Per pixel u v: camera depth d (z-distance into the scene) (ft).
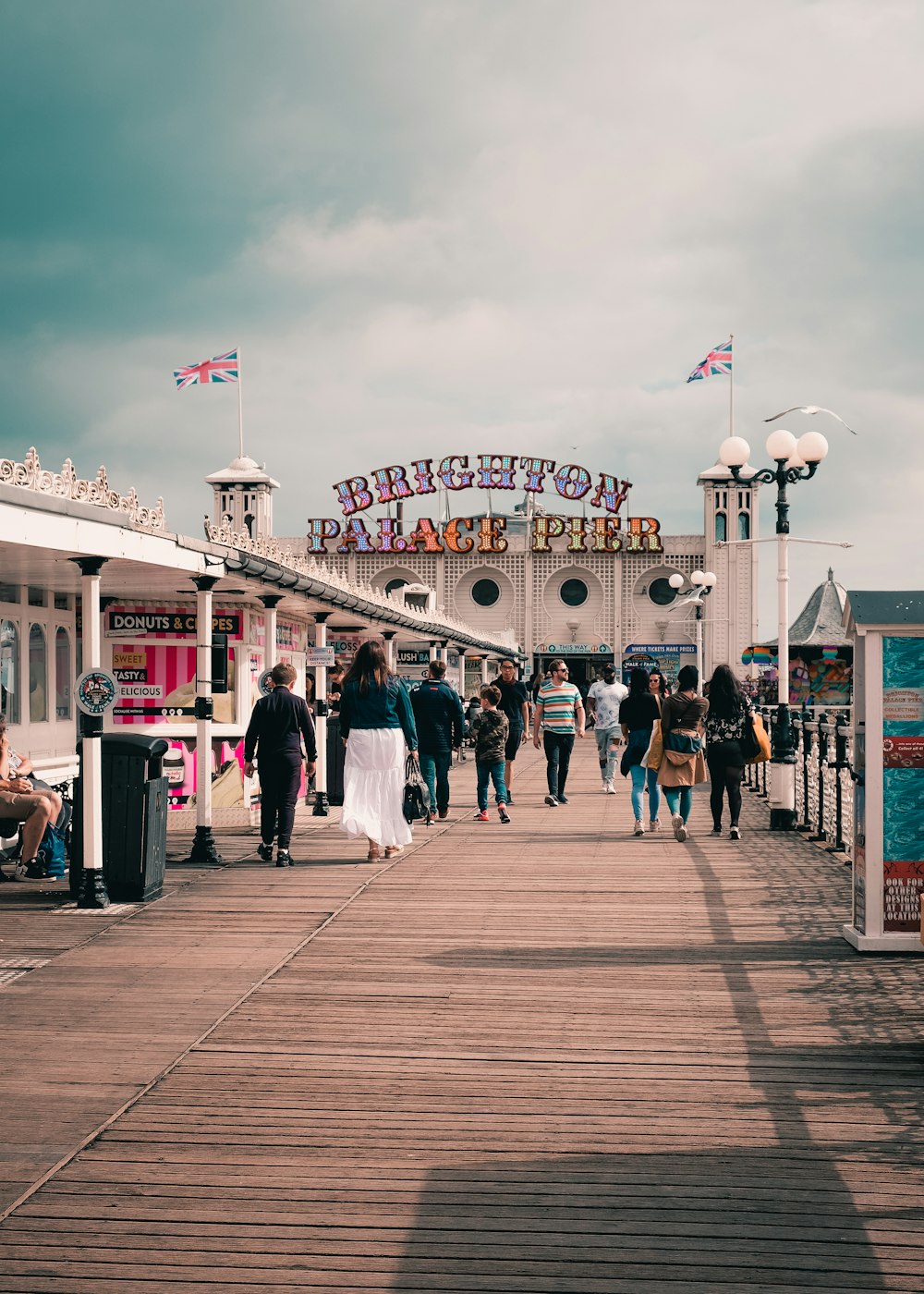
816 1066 19.25
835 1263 13.02
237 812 47.16
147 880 32.35
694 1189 14.82
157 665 49.90
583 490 205.98
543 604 205.98
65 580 38.99
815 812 48.98
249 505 200.23
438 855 41.01
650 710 47.01
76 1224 13.93
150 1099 17.74
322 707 55.21
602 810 57.06
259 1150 15.96
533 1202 14.46
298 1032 20.94
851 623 27.43
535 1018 21.80
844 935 28.14
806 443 51.52
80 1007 22.36
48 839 36.32
